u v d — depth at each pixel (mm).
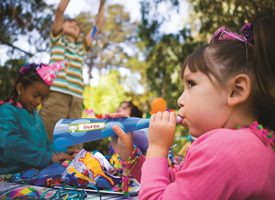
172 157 1213
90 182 934
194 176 534
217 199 515
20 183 1079
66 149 1662
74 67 2385
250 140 549
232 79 603
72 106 2367
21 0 3391
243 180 513
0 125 1338
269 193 522
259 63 591
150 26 4031
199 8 3504
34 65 1580
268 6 2553
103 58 15906
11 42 3678
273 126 638
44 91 1552
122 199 867
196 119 633
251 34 637
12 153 1312
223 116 616
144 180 613
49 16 3783
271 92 582
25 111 1529
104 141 3570
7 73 3660
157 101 1211
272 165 538
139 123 822
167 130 668
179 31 4105
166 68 5145
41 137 1604
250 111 621
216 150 537
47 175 1034
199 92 630
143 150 1616
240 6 2867
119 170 1001
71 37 2416
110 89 7320
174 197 533
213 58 632
